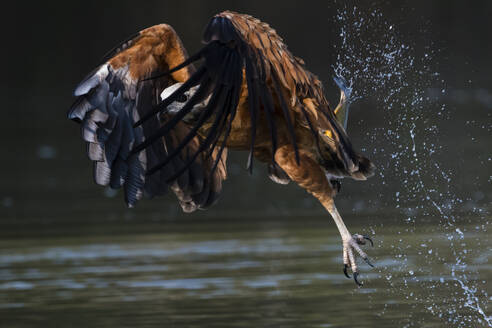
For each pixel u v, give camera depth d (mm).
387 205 17359
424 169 18719
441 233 14781
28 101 36812
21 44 44594
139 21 45312
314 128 7902
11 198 19391
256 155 8242
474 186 18000
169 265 13195
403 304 11094
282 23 42406
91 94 8297
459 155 21203
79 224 16547
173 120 7086
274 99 7809
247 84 7180
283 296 11398
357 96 9492
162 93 8062
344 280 12234
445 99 29047
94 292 11797
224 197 19500
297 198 19109
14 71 41969
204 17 44656
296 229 15695
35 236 15508
